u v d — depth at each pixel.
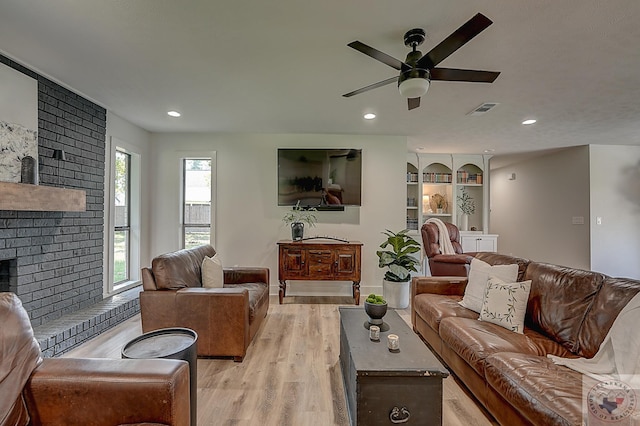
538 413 1.35
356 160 4.56
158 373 1.20
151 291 2.67
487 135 4.68
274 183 4.76
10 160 2.47
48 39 2.19
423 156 6.10
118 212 4.24
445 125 4.17
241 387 2.21
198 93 3.15
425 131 4.48
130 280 4.42
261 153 4.76
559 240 5.88
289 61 2.47
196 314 2.61
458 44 1.73
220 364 2.55
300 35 2.10
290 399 2.07
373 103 3.38
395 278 4.19
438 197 6.30
